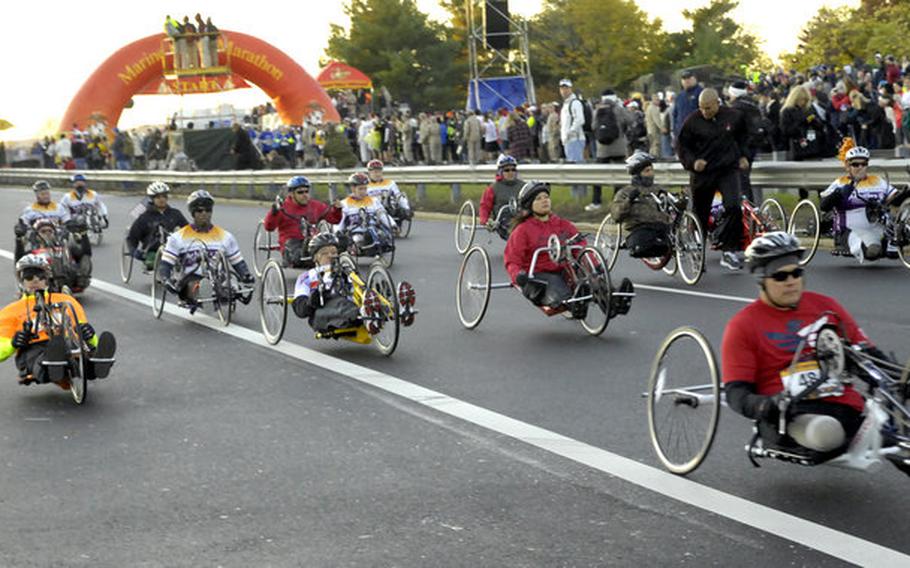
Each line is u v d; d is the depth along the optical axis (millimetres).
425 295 14312
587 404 8539
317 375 9953
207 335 12188
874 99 24219
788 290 6230
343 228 17047
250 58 55719
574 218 21594
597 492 6500
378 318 10555
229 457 7562
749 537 5691
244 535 6062
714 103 14766
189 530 6168
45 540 6086
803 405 6078
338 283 10891
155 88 58375
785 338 6285
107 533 6168
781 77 27203
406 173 28266
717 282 14086
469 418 8266
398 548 5789
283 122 56781
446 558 5633
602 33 67938
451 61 88875
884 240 14289
